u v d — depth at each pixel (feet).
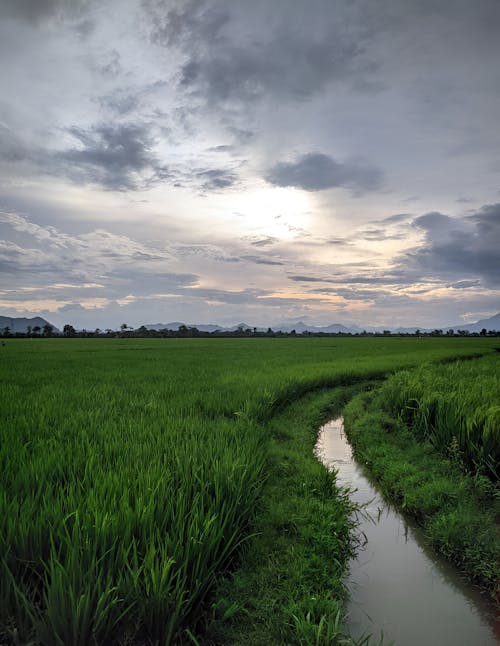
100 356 103.04
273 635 11.16
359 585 14.07
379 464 25.54
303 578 13.44
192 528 12.85
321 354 110.11
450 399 27.86
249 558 14.64
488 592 13.66
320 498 19.86
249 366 71.41
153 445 20.97
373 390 50.26
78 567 10.44
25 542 11.78
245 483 17.61
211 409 32.53
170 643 10.53
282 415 37.58
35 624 9.71
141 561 11.81
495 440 21.89
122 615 9.94
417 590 13.76
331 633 10.82
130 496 14.46
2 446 20.33
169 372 60.90
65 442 22.08
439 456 25.41
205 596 12.76
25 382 48.96
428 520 18.45
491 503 19.48
